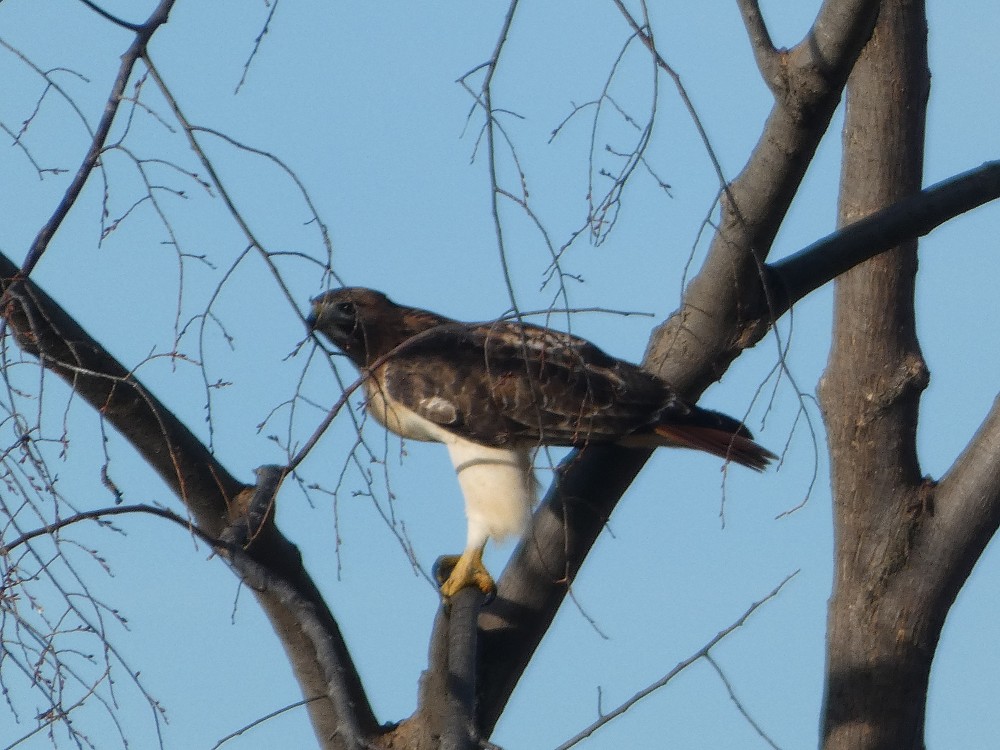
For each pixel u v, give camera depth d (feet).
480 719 36.52
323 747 35.73
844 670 41.81
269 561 33.22
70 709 25.08
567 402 38.52
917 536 41.63
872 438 41.98
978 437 41.91
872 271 42.70
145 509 26.00
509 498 39.86
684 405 37.96
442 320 43.09
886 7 42.96
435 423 40.14
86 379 31.32
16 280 26.14
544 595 36.99
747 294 35.50
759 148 33.55
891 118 43.47
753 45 33.04
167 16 25.71
